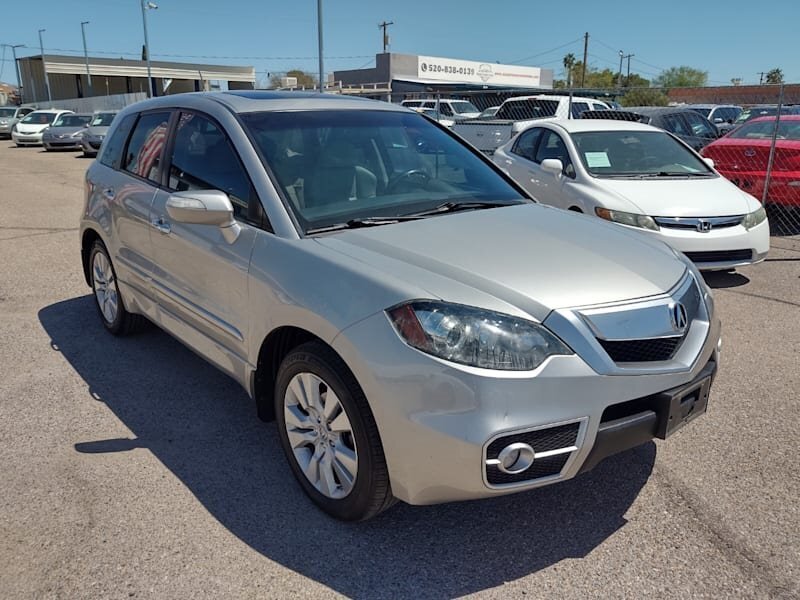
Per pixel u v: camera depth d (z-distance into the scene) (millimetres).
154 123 4336
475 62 51781
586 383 2395
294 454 2988
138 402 3990
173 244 3713
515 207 3594
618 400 2457
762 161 8852
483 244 2906
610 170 7113
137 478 3186
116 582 2490
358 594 2445
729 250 6176
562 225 3305
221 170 3469
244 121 3494
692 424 3678
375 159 3633
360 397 2562
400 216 3271
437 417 2350
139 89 53031
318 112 3762
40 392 4121
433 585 2490
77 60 46406
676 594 2428
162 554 2648
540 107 14859
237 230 3186
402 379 2402
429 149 3955
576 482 3141
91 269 5242
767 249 6426
